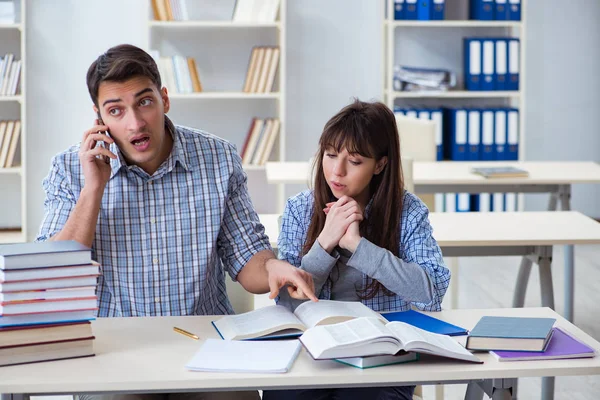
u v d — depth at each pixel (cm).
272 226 361
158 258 239
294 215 250
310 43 652
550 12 670
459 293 517
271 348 194
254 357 188
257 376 180
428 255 234
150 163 237
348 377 181
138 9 628
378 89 659
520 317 215
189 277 241
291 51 651
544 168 518
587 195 693
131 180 237
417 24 622
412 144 500
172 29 630
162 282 240
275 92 620
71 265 190
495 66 632
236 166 248
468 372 184
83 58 626
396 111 629
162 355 193
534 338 193
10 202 632
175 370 183
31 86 623
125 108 220
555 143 684
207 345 197
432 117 630
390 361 187
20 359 188
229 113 648
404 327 196
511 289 527
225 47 637
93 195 227
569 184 496
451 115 627
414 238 237
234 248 246
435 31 659
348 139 228
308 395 218
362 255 223
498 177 473
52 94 626
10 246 194
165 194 239
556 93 679
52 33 621
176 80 602
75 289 191
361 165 231
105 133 230
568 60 676
